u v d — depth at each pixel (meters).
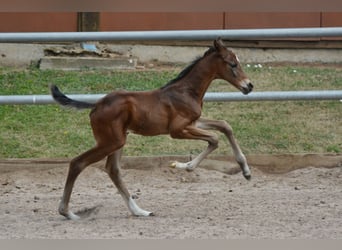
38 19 19.80
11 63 19.09
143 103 10.15
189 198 11.66
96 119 10.06
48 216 10.52
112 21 19.83
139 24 19.89
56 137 15.12
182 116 10.27
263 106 16.77
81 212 10.85
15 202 11.54
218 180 13.17
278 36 12.94
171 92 10.33
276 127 15.66
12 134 15.18
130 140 14.98
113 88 17.20
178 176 13.33
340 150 14.67
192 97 10.40
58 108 16.53
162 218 10.21
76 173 10.13
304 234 9.17
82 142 14.91
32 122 15.78
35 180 13.13
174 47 19.62
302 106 16.80
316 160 13.84
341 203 11.13
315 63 19.86
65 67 18.55
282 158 13.82
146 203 11.30
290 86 17.61
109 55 19.03
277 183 12.93
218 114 16.23
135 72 18.31
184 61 19.59
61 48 19.12
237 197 11.69
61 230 9.51
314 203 11.13
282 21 20.09
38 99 13.07
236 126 15.62
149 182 13.05
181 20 19.98
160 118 10.18
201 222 9.90
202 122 10.53
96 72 18.28
